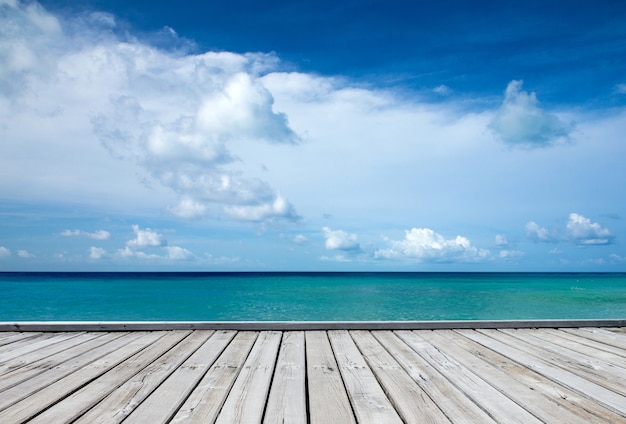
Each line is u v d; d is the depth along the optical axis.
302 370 3.38
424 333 4.96
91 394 2.76
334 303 25.23
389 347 4.21
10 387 2.89
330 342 4.46
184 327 5.08
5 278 73.56
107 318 20.14
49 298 29.20
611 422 2.37
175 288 39.97
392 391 2.86
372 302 26.11
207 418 2.38
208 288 40.44
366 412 2.49
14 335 4.77
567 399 2.73
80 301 27.27
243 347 4.18
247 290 38.12
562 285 48.56
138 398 2.69
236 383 3.01
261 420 2.36
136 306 24.44
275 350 4.05
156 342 4.40
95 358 3.72
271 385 3.00
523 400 2.70
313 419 2.40
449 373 3.30
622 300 27.39
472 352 4.01
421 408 2.55
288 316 20.12
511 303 25.61
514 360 3.71
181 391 2.82
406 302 25.95
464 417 2.42
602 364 3.59
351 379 3.14
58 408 2.51
